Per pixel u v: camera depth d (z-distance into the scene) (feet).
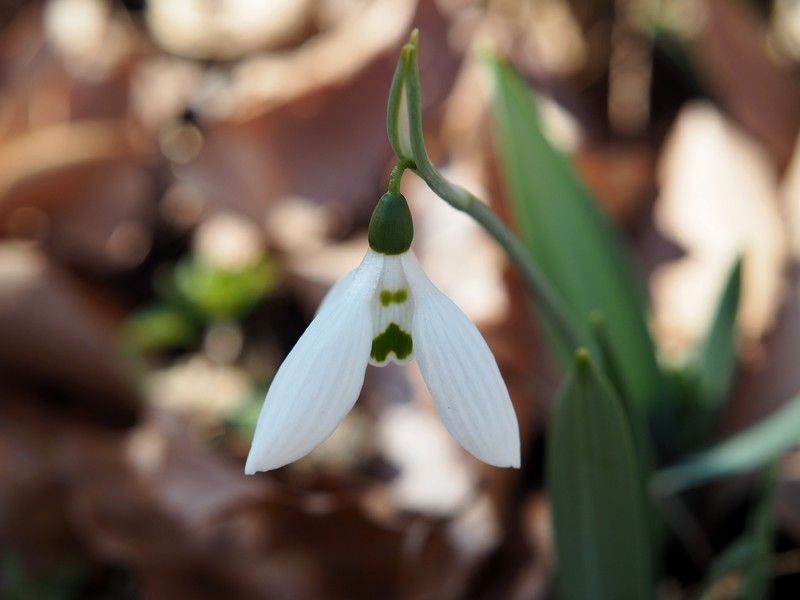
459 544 0.68
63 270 0.81
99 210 0.97
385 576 0.67
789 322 0.74
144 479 0.71
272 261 0.93
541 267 0.65
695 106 0.94
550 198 0.65
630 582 0.57
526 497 0.73
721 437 0.73
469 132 0.92
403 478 0.73
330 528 0.68
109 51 1.09
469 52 1.01
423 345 0.44
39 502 0.73
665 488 0.63
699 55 1.00
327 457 0.76
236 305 0.90
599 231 0.66
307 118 0.99
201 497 0.69
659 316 0.81
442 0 1.04
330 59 1.02
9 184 0.94
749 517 0.71
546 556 0.68
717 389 0.68
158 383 0.83
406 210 0.44
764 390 0.73
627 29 1.11
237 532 0.68
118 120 1.05
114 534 0.70
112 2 1.20
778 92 0.96
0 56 1.10
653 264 0.85
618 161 0.92
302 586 0.67
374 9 1.05
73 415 0.77
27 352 0.78
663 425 0.68
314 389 0.43
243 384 0.86
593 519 0.55
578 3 1.12
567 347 0.63
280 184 0.97
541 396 0.77
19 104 1.05
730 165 0.87
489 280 0.79
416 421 0.75
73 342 0.77
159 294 0.94
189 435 0.72
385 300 0.44
